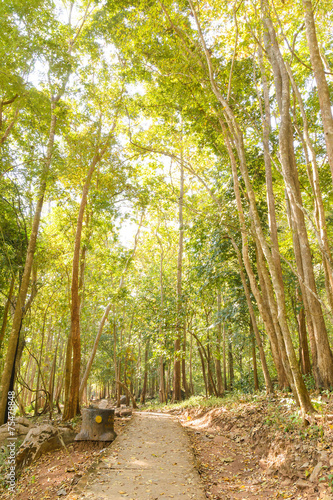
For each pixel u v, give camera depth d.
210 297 15.75
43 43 10.54
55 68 11.05
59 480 6.21
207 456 7.30
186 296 15.11
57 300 17.14
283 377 9.81
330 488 4.45
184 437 8.30
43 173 11.41
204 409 12.27
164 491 4.92
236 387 16.44
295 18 9.15
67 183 15.08
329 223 14.41
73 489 5.18
